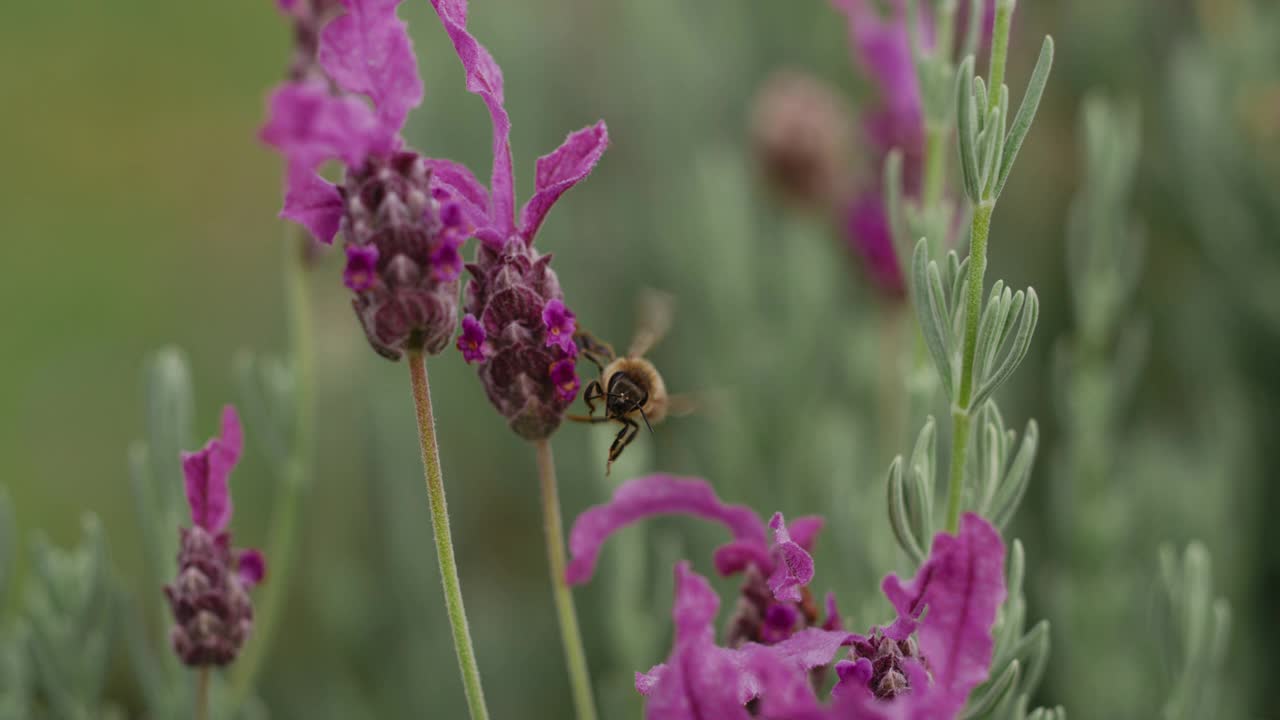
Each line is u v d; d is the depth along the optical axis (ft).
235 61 4.84
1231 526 2.06
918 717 1.15
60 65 4.80
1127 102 2.84
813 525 1.32
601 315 2.95
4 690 1.62
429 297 1.21
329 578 2.56
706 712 1.14
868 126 2.10
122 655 2.40
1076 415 1.74
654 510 1.32
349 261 1.20
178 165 4.42
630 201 3.13
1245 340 2.45
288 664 2.74
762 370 2.43
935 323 1.29
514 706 2.49
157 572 1.59
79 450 3.48
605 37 3.51
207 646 1.37
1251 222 2.49
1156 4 3.08
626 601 1.60
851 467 2.02
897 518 1.29
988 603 1.17
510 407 1.30
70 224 4.18
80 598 1.59
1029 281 2.85
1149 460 2.21
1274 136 2.53
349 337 2.89
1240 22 2.62
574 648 1.34
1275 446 2.40
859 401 2.39
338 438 2.99
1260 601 2.30
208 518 1.37
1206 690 1.50
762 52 3.43
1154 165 2.86
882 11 2.60
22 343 3.78
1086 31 2.97
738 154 3.14
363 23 1.20
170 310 3.92
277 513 2.95
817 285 2.47
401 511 2.54
